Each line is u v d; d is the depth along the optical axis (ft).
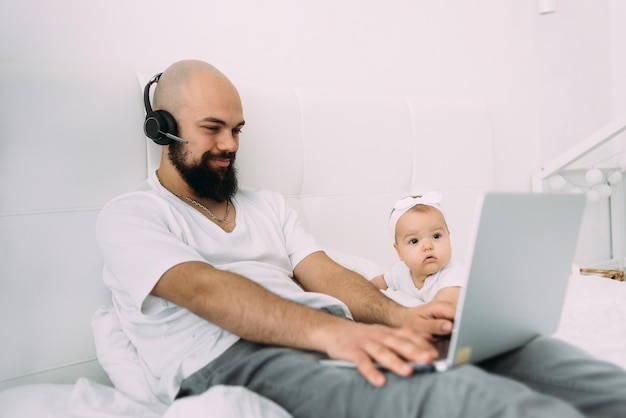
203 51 5.10
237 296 2.96
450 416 2.11
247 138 4.72
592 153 8.55
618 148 8.80
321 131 5.23
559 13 8.25
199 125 3.77
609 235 8.54
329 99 5.33
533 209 2.38
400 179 5.89
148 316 3.28
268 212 4.22
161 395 3.25
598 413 2.27
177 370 3.17
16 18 4.16
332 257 4.57
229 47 5.26
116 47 4.61
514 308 2.52
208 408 2.40
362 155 5.54
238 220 3.94
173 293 3.09
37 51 4.25
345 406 2.40
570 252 2.70
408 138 5.95
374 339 2.53
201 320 3.29
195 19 5.04
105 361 3.51
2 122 3.57
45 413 2.95
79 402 3.05
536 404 2.01
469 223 6.47
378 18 6.39
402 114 5.92
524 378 2.56
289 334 2.86
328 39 5.98
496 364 2.72
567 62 8.41
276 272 3.75
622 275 7.09
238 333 2.99
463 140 6.50
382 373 2.37
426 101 6.24
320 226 5.20
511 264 2.39
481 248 2.23
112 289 3.65
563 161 7.32
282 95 5.01
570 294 4.99
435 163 6.22
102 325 3.62
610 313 4.36
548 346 2.68
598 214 8.31
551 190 7.66
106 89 4.02
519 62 7.83
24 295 3.61
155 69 4.82
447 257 4.30
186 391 3.13
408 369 2.29
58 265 3.74
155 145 4.25
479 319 2.35
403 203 4.47
